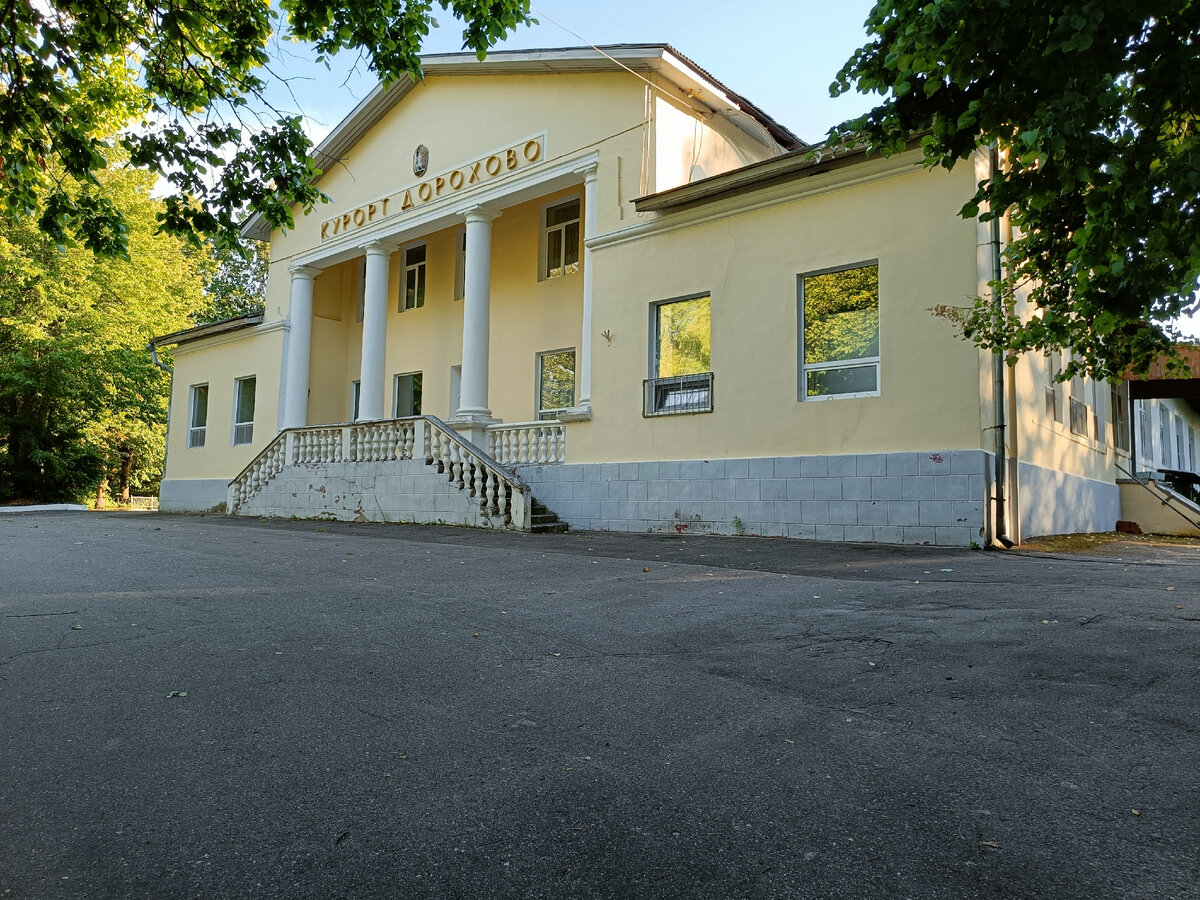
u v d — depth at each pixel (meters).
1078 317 6.27
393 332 22.17
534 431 15.45
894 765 3.15
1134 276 4.38
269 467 19.55
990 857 2.44
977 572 7.83
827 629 5.41
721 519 12.48
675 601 6.58
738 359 12.57
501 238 19.41
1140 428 21.33
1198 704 3.70
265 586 7.46
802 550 10.09
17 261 26.75
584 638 5.33
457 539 12.26
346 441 17.58
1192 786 2.90
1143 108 4.00
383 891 2.31
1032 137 3.87
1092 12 3.53
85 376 30.16
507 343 19.03
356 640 5.29
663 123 14.80
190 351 25.91
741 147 16.73
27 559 9.35
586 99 15.56
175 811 2.83
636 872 2.39
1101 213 4.38
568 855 2.50
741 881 2.33
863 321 11.47
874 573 7.96
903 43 4.10
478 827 2.69
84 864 2.46
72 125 6.93
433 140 18.58
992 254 10.66
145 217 29.59
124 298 30.69
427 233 19.27
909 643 4.96
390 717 3.81
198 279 37.09
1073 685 4.04
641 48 14.28
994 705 3.80
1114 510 17.62
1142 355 6.27
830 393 11.69
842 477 11.30
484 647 5.11
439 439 15.78
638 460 13.65
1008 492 11.01
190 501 24.75
